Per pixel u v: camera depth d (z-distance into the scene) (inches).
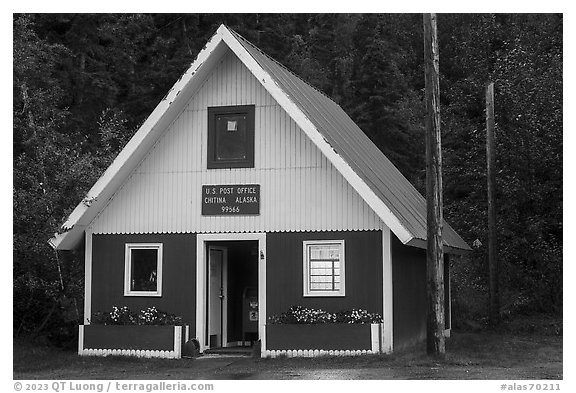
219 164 808.3
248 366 718.5
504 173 1323.8
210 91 815.1
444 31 1957.4
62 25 1657.2
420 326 895.1
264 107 800.9
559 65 1378.0
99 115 1571.1
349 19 2047.2
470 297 1326.3
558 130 1294.3
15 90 1103.6
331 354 749.9
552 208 1315.2
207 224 808.9
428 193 739.4
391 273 762.8
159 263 819.4
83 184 929.5
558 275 1298.0
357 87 1803.6
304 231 782.5
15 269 873.5
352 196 772.6
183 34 1713.8
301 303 778.2
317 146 754.2
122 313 815.7
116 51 1678.2
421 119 1768.0
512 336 1051.3
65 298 908.0
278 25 1867.6
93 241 838.5
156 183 825.5
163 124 810.2
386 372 662.5
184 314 810.2
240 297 881.5
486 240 1360.7
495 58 1691.7
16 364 749.9
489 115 1130.0
